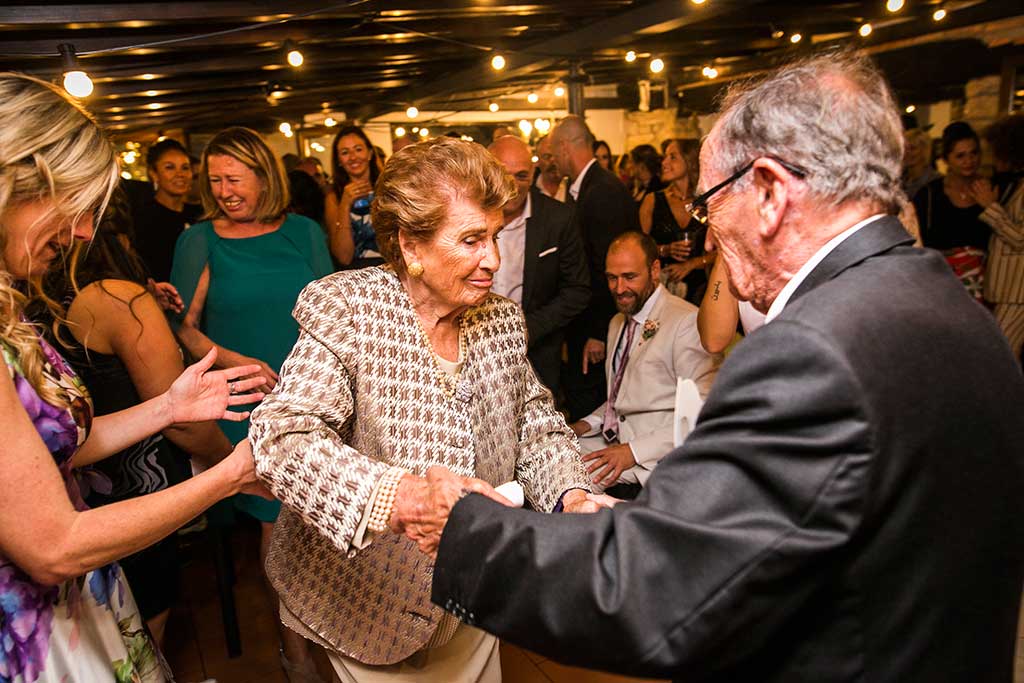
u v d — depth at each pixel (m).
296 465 1.13
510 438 1.42
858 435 0.66
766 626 0.71
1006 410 0.75
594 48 4.59
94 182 1.03
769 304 0.89
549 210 3.10
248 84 5.20
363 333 1.23
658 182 5.46
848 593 0.71
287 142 10.27
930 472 0.70
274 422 1.16
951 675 0.73
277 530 1.37
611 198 3.65
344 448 1.16
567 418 3.77
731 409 0.73
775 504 0.69
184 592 2.88
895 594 0.71
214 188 2.40
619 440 2.60
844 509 0.66
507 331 1.41
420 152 1.23
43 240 1.03
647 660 0.72
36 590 1.04
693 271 3.94
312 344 1.22
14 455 0.93
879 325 0.71
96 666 1.13
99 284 1.66
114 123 6.50
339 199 4.45
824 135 0.77
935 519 0.71
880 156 0.78
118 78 3.84
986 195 3.83
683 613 0.70
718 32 5.34
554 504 1.39
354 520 1.10
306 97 7.25
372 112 8.85
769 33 5.46
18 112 0.96
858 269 0.77
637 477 2.41
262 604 2.77
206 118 7.76
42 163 0.97
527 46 5.02
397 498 1.09
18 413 0.94
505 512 0.84
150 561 1.84
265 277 2.44
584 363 3.46
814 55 0.86
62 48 2.78
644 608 0.72
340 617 1.33
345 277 1.28
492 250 1.24
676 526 0.71
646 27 4.05
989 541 0.74
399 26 4.14
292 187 4.29
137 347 1.70
